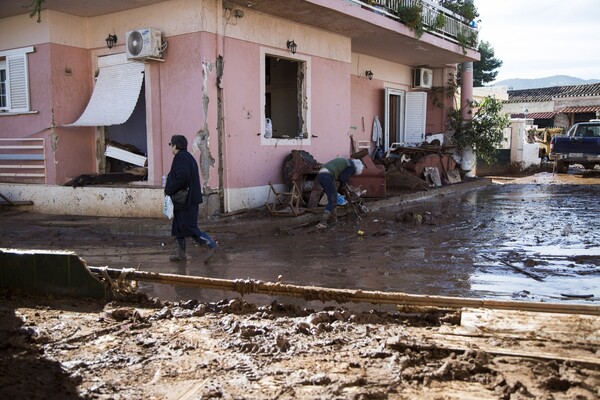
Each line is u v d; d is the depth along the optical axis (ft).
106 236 31.07
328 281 21.08
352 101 55.62
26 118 39.63
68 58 38.55
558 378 10.41
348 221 35.86
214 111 34.53
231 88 35.65
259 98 38.11
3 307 15.99
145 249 27.66
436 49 54.65
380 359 11.93
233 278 21.61
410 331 13.82
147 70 36.06
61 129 38.68
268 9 37.01
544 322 13.73
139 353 12.43
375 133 59.26
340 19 40.52
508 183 67.00
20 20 38.70
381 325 14.49
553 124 134.62
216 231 31.32
